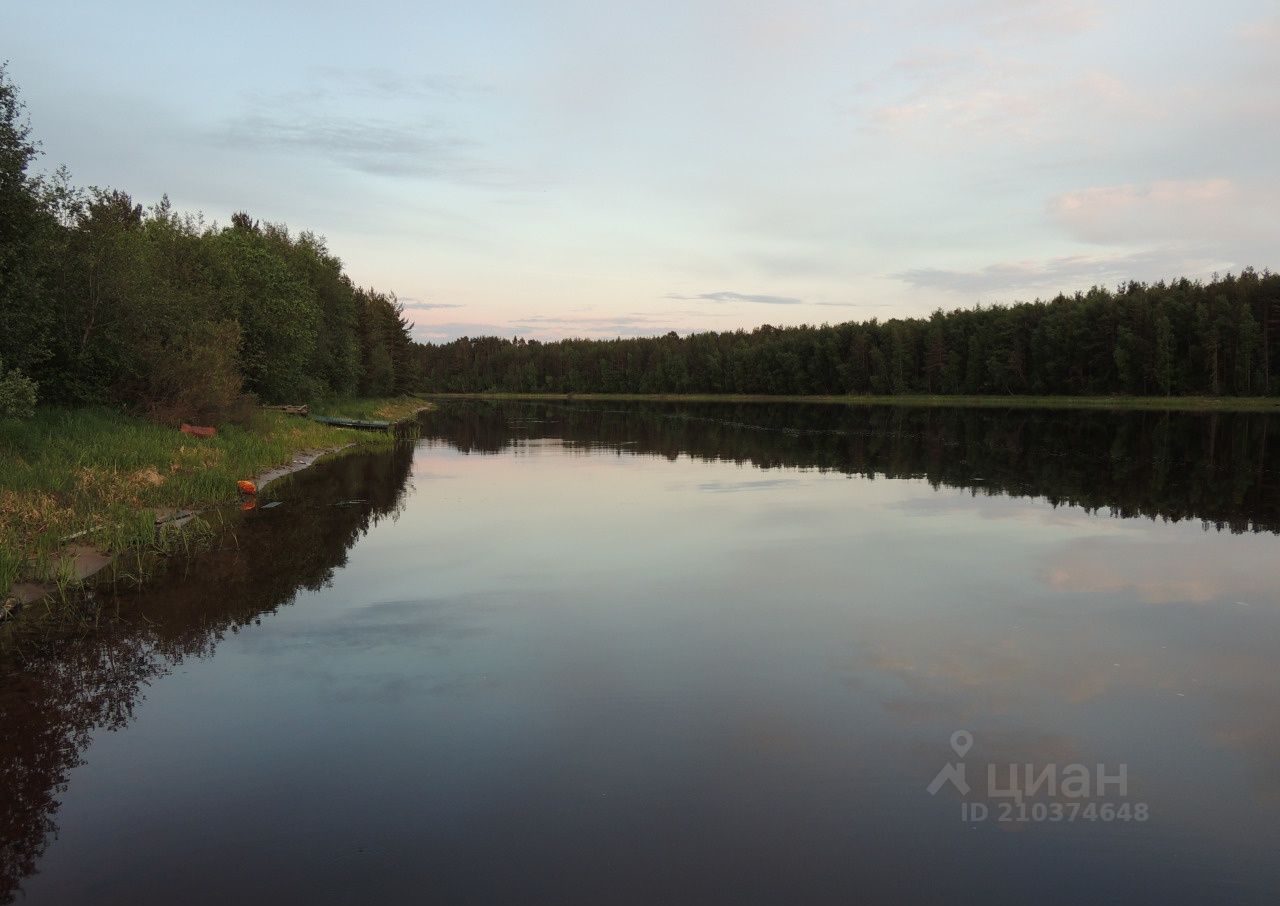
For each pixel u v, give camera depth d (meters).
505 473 23.03
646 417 58.72
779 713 6.77
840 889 4.54
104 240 21.16
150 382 22.39
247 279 33.47
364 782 5.63
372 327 62.19
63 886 4.51
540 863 4.73
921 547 13.07
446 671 7.66
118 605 9.65
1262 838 5.09
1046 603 9.95
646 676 7.55
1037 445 32.47
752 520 15.38
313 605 9.73
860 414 62.16
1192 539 13.76
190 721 6.56
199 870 4.66
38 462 14.43
